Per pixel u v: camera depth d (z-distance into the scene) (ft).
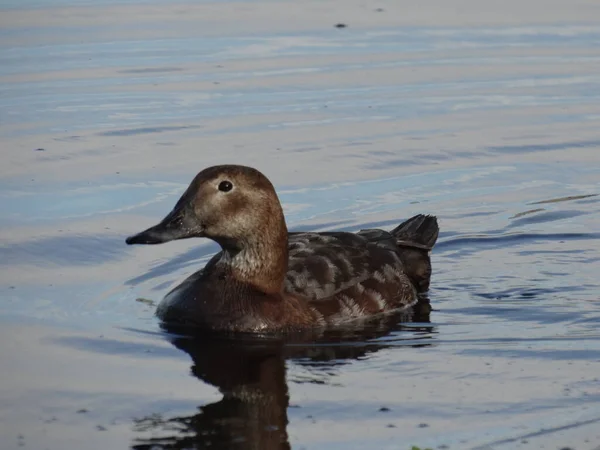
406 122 96.94
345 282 61.77
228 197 58.59
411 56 115.34
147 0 138.00
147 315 60.23
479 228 76.43
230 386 49.96
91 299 62.54
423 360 53.52
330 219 76.79
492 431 44.70
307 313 59.21
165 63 111.65
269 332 57.77
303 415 46.60
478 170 87.04
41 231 72.54
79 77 107.24
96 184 81.30
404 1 137.49
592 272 68.90
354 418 46.24
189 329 58.08
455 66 112.78
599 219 77.87
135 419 46.19
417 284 67.05
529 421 45.65
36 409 47.24
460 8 134.10
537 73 111.04
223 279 59.57
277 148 89.76
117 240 71.82
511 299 64.28
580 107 101.76
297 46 117.70
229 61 112.68
